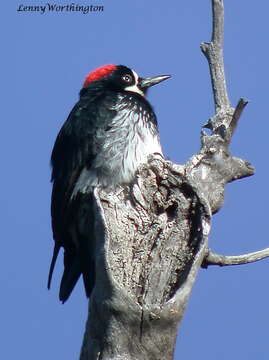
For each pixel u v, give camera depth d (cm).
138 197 975
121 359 820
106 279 825
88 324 854
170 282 890
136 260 904
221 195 1039
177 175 978
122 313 819
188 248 916
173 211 969
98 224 872
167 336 828
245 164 1066
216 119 1095
